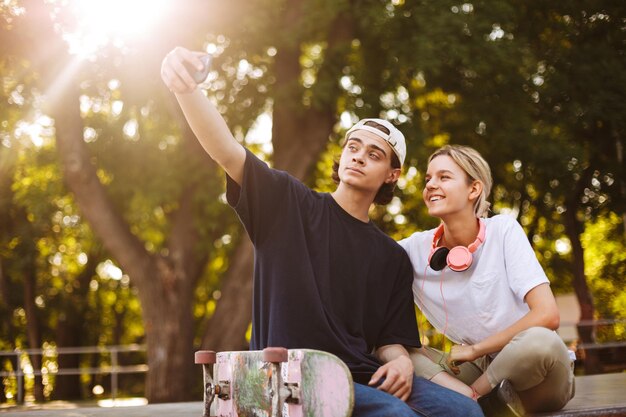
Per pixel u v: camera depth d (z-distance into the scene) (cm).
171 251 1281
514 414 283
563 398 312
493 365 300
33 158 1498
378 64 1253
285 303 273
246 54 1234
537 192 1602
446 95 1405
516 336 296
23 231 1988
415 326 307
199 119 265
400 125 1250
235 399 257
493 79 1296
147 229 1616
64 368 2372
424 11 1153
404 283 310
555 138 1330
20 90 1234
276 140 1283
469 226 318
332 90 1222
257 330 286
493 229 315
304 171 1248
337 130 1441
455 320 321
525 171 1441
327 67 1225
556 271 1967
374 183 297
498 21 1187
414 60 1143
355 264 291
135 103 1230
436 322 329
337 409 223
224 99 1321
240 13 1180
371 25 1172
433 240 323
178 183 1265
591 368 1420
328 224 291
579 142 1473
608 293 2295
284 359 222
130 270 1238
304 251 279
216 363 275
